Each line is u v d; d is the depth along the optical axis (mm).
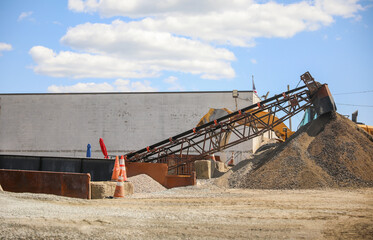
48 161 21781
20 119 48688
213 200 14672
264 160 22938
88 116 47281
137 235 8188
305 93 26453
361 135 22156
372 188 18219
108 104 46969
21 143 48469
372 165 19953
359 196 15609
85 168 21547
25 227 8445
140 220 9789
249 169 22156
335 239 8062
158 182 21938
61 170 21625
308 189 18656
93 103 47344
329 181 19250
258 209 12031
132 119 46312
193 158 28375
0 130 48875
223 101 44312
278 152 22234
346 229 8945
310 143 22312
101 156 46781
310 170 19781
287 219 10172
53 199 13062
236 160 42562
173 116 45438
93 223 9188
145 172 22312
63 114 47906
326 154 21016
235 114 27750
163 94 45812
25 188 15617
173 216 10477
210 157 29719
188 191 18859
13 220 9070
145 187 19484
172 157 29391
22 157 22000
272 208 12258
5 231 8078
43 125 48219
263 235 8344
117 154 46312
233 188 20266
